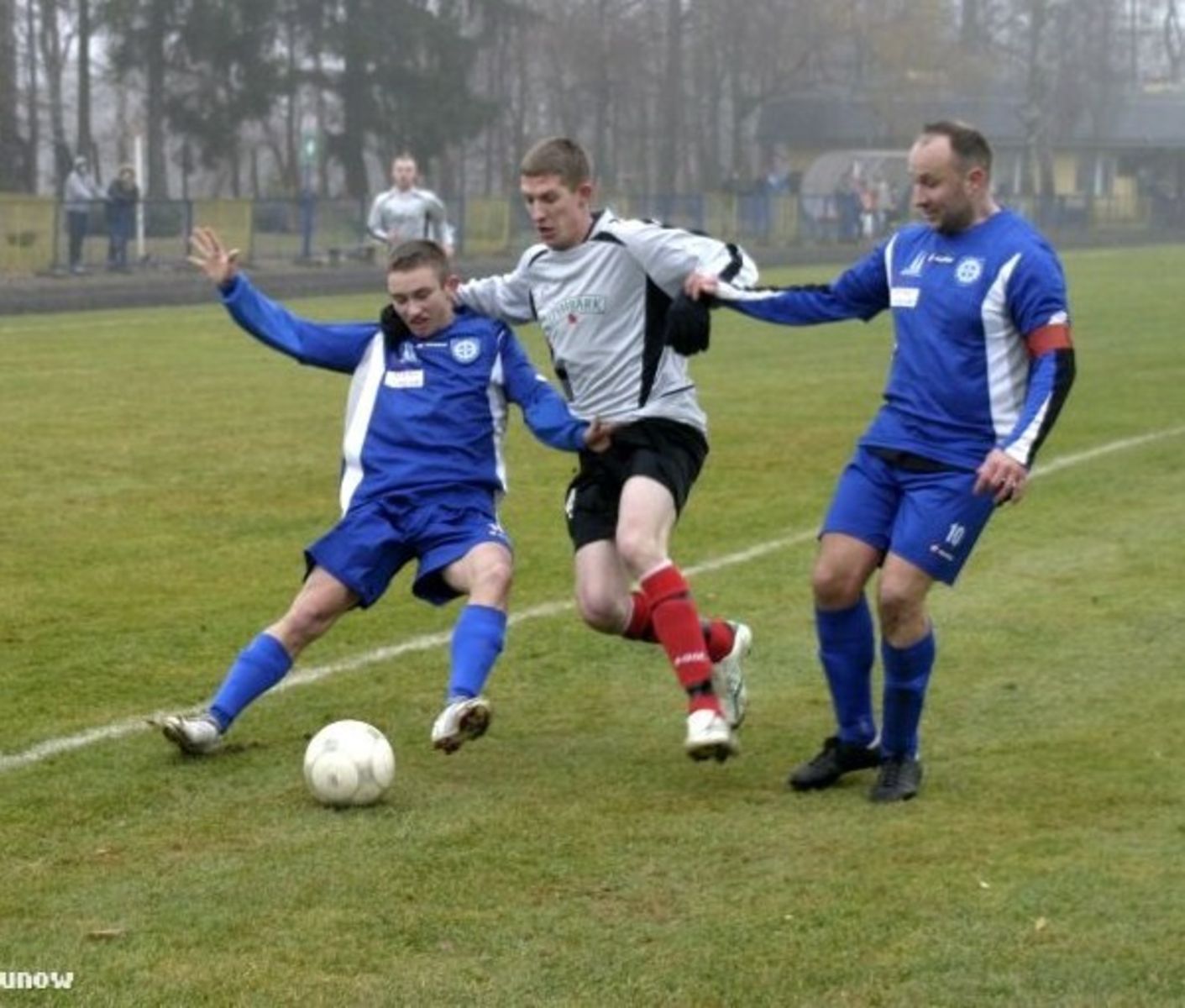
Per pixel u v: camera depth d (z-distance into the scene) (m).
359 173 70.25
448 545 8.73
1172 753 8.79
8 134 66.25
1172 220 88.94
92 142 80.25
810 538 14.24
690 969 6.25
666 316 8.59
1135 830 7.65
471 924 6.64
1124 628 11.36
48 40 76.88
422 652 10.73
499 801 8.05
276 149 84.00
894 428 8.18
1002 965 6.29
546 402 8.63
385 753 7.99
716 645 8.91
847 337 31.66
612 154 85.25
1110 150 99.44
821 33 85.81
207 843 7.49
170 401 21.92
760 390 23.77
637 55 83.81
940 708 9.66
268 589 12.43
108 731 9.10
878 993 6.08
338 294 42.53
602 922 6.66
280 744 8.92
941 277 8.01
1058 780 8.37
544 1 83.19
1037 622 11.52
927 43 89.25
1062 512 15.34
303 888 6.98
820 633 8.32
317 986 6.12
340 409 21.31
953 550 8.00
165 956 6.36
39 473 16.80
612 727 9.31
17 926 6.62
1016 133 92.88
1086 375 25.41
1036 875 7.09
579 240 8.59
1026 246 7.85
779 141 94.12
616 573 8.65
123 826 7.71
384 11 68.75
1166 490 16.41
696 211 65.25
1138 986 6.13
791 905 6.81
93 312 36.31
